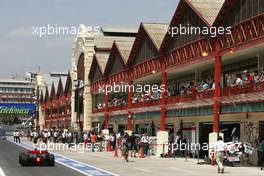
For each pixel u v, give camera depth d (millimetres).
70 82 93000
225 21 35094
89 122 77438
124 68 58469
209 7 39344
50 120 116375
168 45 45406
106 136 54531
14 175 23594
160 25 51438
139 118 52875
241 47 32594
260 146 29547
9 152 44750
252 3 31844
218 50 35312
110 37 80500
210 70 43219
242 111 31562
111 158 39031
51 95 115688
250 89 30109
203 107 37469
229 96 32875
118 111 59656
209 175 24688
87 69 78000
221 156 26141
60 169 27844
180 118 44469
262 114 32000
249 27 31812
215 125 34312
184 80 49000
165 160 36812
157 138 42844
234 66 39500
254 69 36750
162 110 44344
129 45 61844
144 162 34594
